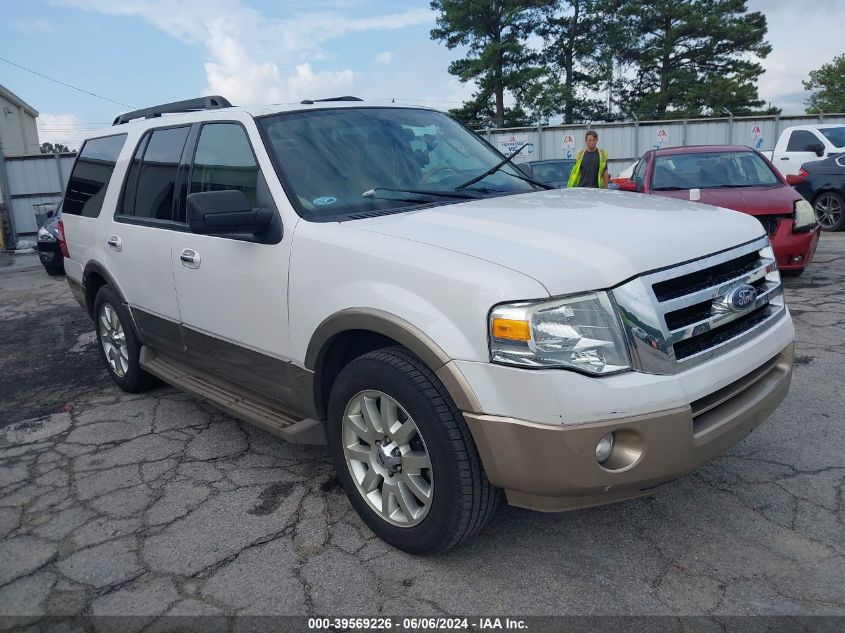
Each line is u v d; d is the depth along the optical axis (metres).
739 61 47.59
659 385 2.41
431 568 2.83
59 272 12.34
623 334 2.43
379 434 2.88
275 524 3.22
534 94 44.53
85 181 5.22
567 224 2.82
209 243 3.62
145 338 4.56
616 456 2.44
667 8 45.88
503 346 2.38
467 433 2.56
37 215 17.84
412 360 2.70
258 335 3.40
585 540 2.97
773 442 3.73
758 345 2.82
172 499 3.50
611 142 22.33
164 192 4.13
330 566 2.87
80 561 3.00
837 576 2.64
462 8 43.88
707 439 2.55
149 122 4.52
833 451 3.60
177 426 4.45
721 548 2.86
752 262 2.99
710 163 8.22
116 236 4.56
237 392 3.84
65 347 6.78
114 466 3.91
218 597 2.71
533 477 2.41
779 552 2.81
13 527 3.32
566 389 2.32
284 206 3.20
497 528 3.09
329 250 2.94
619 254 2.51
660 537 2.96
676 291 2.59
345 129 3.67
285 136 3.49
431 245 2.69
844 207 11.17
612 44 46.97
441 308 2.53
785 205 7.08
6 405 5.10
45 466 3.97
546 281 2.38
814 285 7.30
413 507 2.83
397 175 3.54
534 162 13.98
